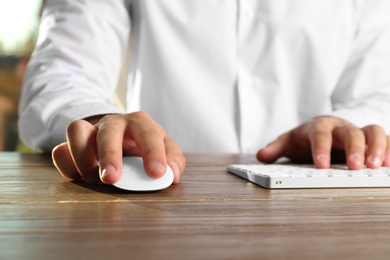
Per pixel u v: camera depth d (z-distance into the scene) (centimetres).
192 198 52
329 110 147
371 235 37
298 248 33
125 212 44
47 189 57
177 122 140
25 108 105
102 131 60
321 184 61
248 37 142
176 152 66
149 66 141
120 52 137
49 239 35
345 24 147
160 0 141
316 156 77
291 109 144
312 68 144
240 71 141
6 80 300
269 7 142
